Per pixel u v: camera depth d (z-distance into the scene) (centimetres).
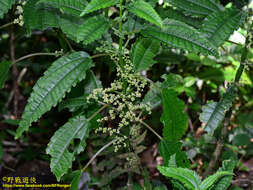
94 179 84
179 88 92
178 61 92
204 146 89
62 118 96
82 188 82
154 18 49
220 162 85
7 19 88
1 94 116
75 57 58
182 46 55
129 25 66
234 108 104
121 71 62
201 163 94
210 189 57
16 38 96
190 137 95
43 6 63
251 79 99
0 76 67
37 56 100
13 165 94
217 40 57
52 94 56
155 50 65
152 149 98
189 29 55
